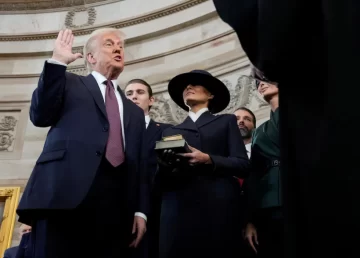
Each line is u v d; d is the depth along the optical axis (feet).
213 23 26.43
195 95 11.22
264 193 9.95
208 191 9.54
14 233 24.17
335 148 3.67
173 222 9.39
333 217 3.65
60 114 9.18
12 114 28.91
